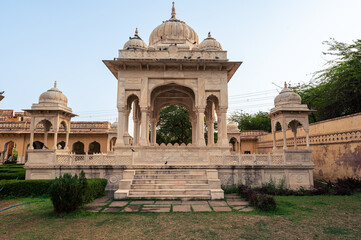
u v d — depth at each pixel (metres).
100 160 10.06
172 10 16.59
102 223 5.17
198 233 4.55
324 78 16.77
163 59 12.41
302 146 15.00
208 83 12.82
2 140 22.91
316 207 6.65
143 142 12.11
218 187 8.40
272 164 10.07
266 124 31.92
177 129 26.48
